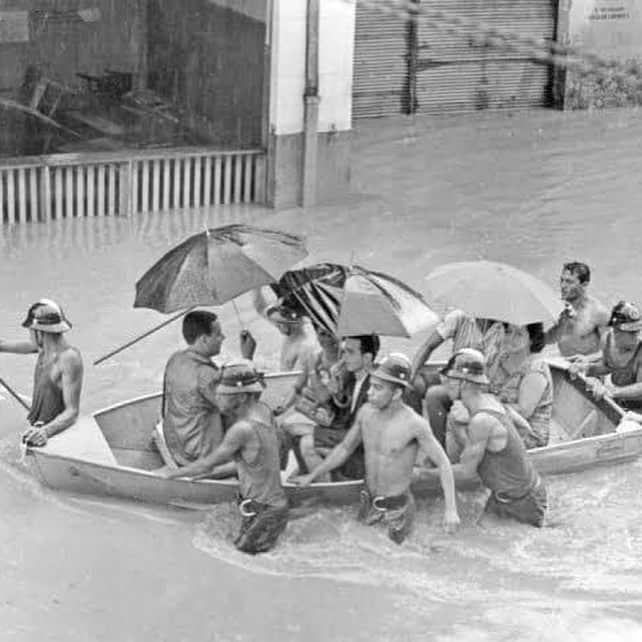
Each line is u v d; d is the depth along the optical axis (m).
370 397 18.62
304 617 17.61
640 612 17.86
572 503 20.19
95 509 19.77
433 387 20.62
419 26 42.47
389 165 37.62
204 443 19.69
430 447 18.64
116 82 36.28
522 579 18.47
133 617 17.52
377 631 17.41
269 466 18.55
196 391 19.52
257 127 34.06
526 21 43.91
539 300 20.48
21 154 33.94
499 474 19.14
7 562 18.52
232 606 17.78
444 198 34.84
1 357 24.88
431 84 43.28
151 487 19.47
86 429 20.42
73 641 17.02
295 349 21.81
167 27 35.72
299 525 19.22
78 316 26.70
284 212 33.53
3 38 34.88
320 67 33.28
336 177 34.50
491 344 20.84
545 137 41.03
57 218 32.53
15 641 16.95
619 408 21.50
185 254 20.34
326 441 19.88
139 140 35.19
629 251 31.38
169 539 19.11
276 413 20.69
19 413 22.61
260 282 20.16
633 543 19.33
